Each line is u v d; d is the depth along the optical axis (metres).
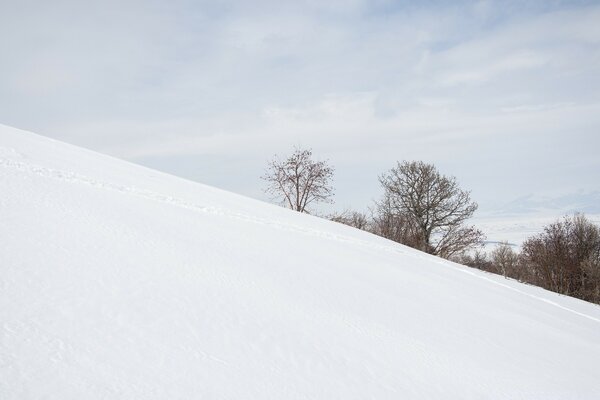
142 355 3.76
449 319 8.21
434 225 41.44
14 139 14.55
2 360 3.16
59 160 12.84
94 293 4.67
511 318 10.27
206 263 6.91
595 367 7.79
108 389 3.18
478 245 39.25
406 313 7.68
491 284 16.83
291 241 11.73
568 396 5.73
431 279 12.58
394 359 5.32
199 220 10.45
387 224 42.44
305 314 5.94
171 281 5.65
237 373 3.93
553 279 39.19
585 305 20.58
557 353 8.05
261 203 21.00
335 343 5.25
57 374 3.19
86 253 5.78
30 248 5.39
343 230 19.83
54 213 7.18
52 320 3.89
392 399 4.30
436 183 41.56
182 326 4.50
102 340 3.81
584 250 38.97
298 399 3.81
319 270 8.98
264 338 4.80
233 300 5.62
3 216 6.32
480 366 5.98
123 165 18.67
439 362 5.66
